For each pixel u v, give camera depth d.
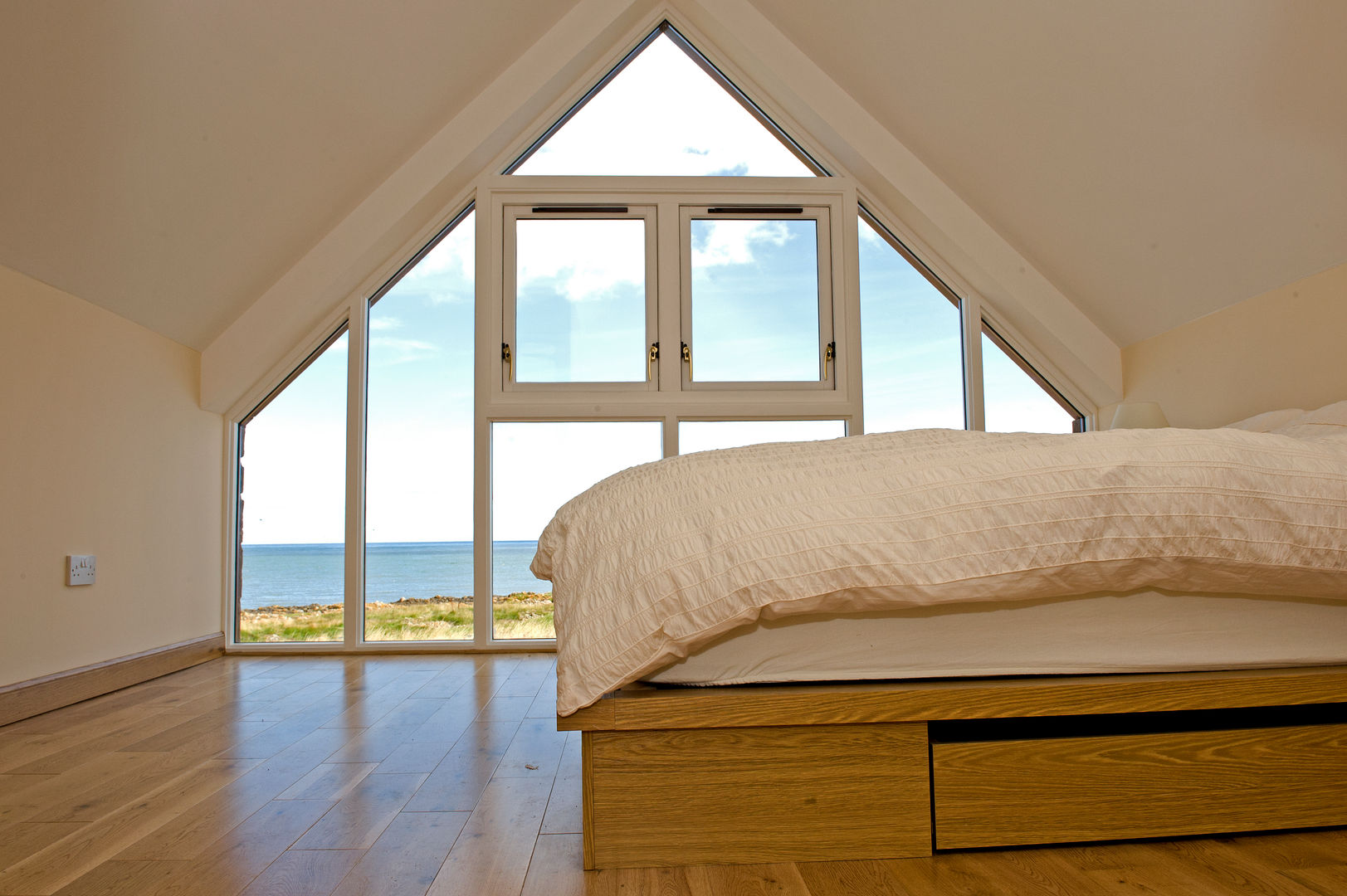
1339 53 2.03
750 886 1.21
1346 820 1.37
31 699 2.41
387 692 2.70
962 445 1.44
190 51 2.37
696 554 1.32
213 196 2.86
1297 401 2.63
